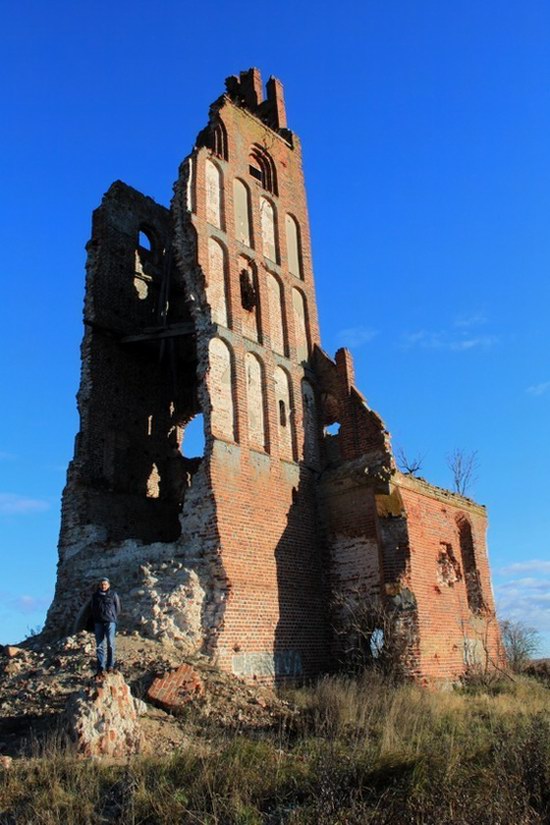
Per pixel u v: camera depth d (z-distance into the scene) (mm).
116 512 24766
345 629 23562
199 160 24922
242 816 9641
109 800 10328
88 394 25125
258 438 23844
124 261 27609
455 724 14617
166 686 15289
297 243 29438
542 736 11820
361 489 24688
